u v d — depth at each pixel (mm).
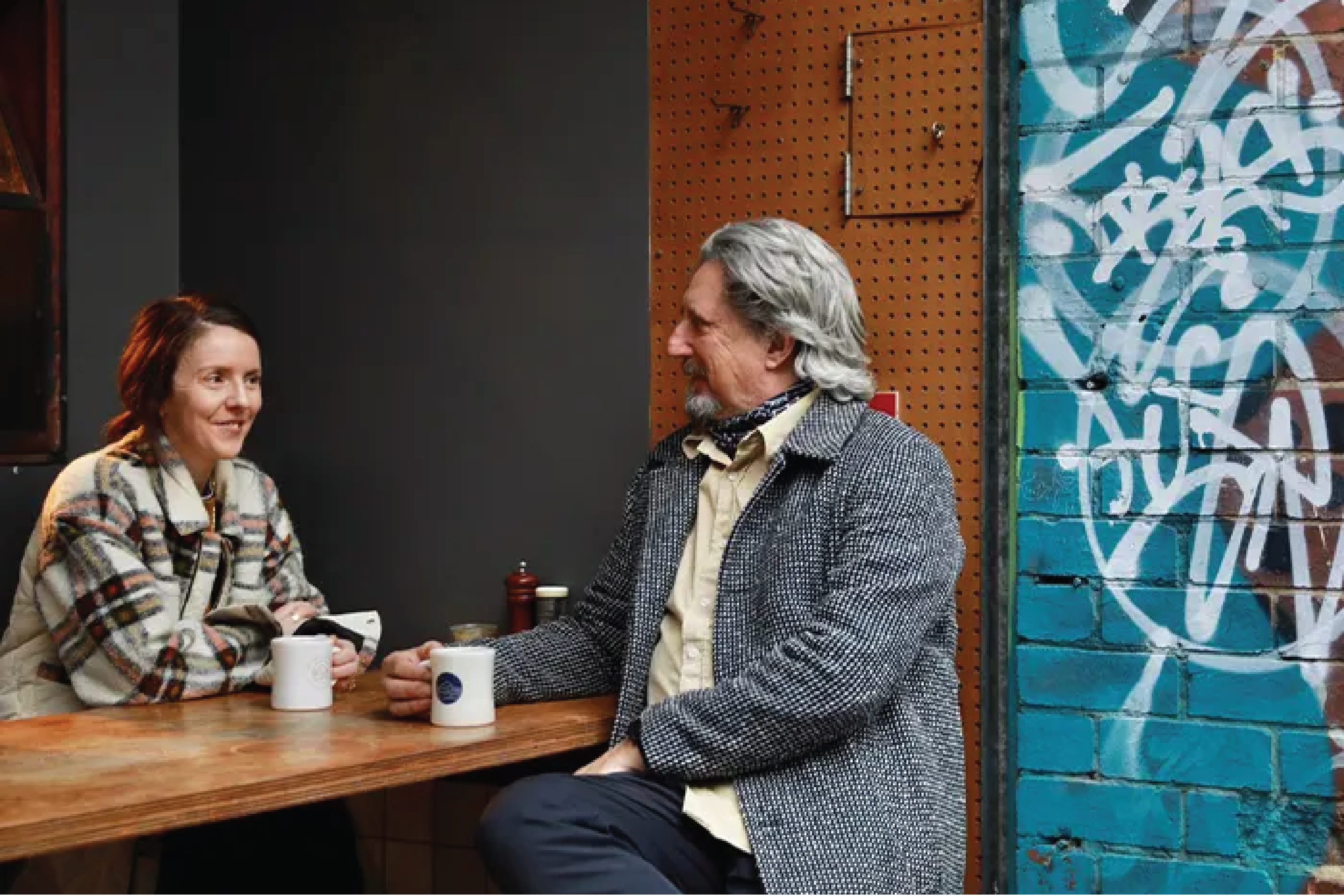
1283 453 2293
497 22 2895
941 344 2521
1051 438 2438
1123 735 2383
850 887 1932
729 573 2156
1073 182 2426
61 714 2139
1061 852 2420
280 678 2172
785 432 2215
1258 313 2309
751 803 1979
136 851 2490
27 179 3023
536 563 2848
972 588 2482
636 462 2750
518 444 2869
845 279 2295
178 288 3230
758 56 2662
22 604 2502
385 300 3006
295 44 3109
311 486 3082
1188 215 2352
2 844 1413
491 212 2900
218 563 2506
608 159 2785
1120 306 2395
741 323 2252
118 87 3174
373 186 3023
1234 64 2322
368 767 1761
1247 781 2309
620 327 2770
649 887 1881
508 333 2883
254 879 2736
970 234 2502
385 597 3004
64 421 3061
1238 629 2316
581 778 2020
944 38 2518
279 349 3123
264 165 3146
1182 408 2354
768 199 2654
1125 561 2387
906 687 2117
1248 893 2305
